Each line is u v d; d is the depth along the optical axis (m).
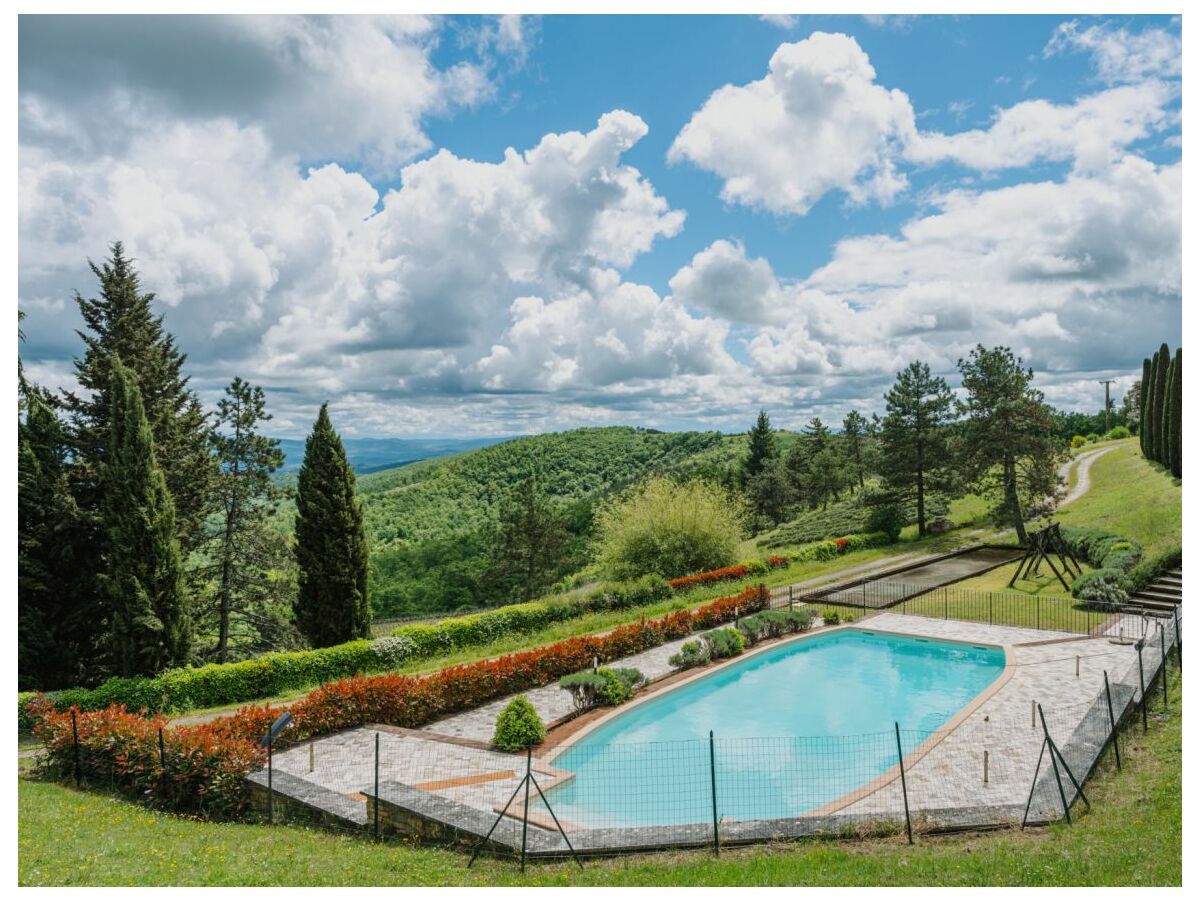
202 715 21.44
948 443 48.59
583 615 31.55
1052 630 26.41
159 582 24.69
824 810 13.48
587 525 81.56
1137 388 97.06
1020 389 42.88
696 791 15.20
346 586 29.38
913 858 10.95
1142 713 16.50
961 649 25.66
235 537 32.94
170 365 32.88
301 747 17.11
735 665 23.92
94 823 13.20
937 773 14.95
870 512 53.38
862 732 18.81
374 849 11.88
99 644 27.92
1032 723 17.53
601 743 17.94
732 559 40.59
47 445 27.66
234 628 36.38
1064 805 12.31
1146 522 36.62
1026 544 43.00
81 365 30.31
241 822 14.08
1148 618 26.72
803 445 78.19
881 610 30.66
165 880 9.96
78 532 27.45
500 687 20.94
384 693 18.72
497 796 14.35
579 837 11.88
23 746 19.17
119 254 31.12
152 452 24.84
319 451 29.27
